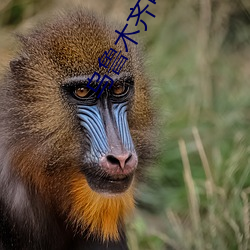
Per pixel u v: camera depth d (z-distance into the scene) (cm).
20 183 1148
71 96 1114
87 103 1114
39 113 1116
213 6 1994
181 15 1997
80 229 1162
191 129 1648
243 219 1391
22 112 1120
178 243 1429
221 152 1586
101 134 1100
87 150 1109
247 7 2006
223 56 1947
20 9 1967
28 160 1130
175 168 1614
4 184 1148
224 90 1836
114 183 1094
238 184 1459
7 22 1964
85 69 1107
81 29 1135
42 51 1124
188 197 1511
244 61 1966
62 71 1109
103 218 1123
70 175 1122
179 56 1916
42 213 1155
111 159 1080
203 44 1906
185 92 1795
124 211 1138
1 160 1149
